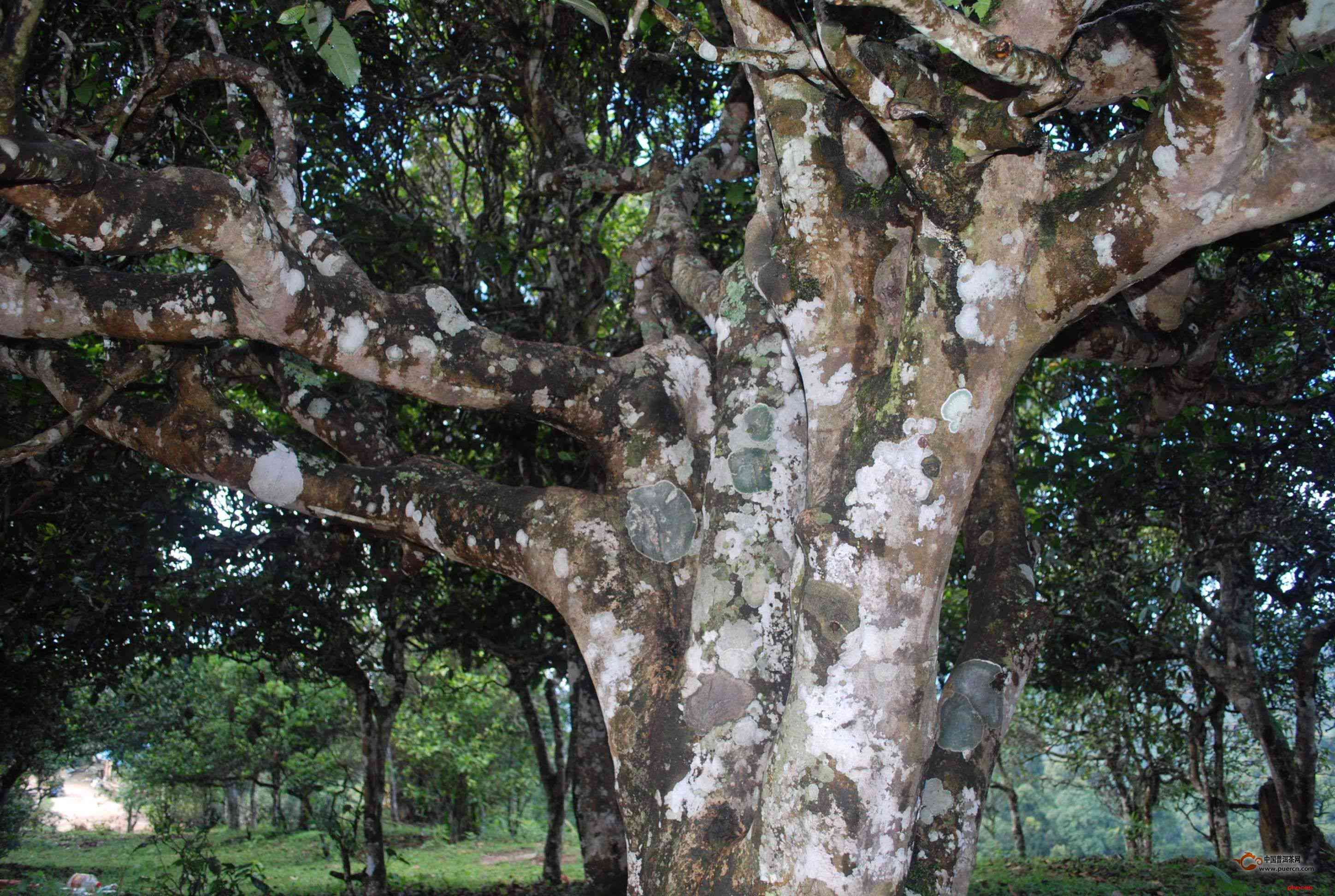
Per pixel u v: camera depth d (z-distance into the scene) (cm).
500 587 889
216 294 324
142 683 1362
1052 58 207
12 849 1535
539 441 840
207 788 1888
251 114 614
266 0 568
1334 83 214
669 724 312
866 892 238
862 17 254
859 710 239
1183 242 235
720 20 587
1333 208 511
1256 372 778
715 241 788
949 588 1063
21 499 593
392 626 920
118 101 389
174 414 368
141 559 683
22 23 241
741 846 269
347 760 1905
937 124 232
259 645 858
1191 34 200
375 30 693
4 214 383
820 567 247
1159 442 699
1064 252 239
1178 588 895
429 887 1048
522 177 871
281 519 777
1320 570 872
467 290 743
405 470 383
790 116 295
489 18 708
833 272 289
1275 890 746
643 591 336
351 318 335
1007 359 243
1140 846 1350
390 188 783
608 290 959
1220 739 1194
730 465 328
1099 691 1163
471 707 1783
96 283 329
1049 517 879
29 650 733
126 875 1148
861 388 267
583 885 986
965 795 330
